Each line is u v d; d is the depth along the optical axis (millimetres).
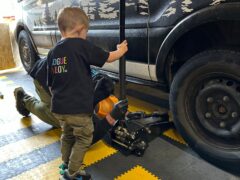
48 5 2754
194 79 1498
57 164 1595
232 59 1321
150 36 1665
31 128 2096
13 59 4273
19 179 1460
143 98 2605
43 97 1913
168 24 1536
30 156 1688
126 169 1517
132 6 1731
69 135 1396
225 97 1427
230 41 1460
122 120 1669
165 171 1486
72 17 1248
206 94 1491
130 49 1836
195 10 1379
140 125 1696
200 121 1542
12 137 1949
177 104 1587
